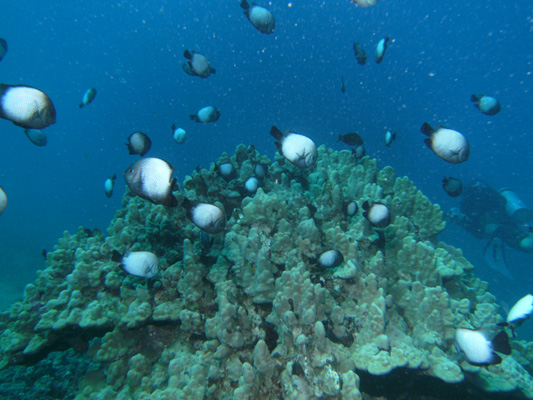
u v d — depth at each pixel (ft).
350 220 3.42
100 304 2.64
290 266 2.56
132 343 2.61
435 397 2.30
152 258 2.40
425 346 2.34
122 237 3.28
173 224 3.35
